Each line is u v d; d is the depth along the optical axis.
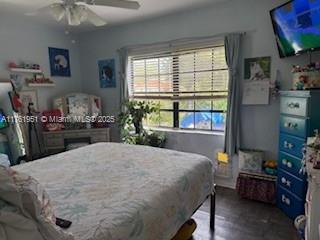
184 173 1.64
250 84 2.68
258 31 2.58
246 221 2.19
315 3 1.81
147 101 3.54
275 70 2.53
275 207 2.43
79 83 4.20
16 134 3.24
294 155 2.11
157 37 3.32
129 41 3.59
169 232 1.32
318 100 1.91
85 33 4.02
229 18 2.74
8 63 3.18
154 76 3.48
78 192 1.34
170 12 3.06
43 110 3.65
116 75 3.81
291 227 2.07
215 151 3.03
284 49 2.29
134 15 3.14
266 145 2.67
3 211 0.72
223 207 2.46
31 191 0.79
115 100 3.90
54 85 3.76
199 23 2.96
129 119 3.35
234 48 2.66
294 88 2.17
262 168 2.58
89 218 1.06
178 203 1.43
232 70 2.69
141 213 1.15
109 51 3.82
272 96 2.57
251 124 2.74
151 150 2.22
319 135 1.60
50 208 0.93
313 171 1.34
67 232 0.91
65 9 1.89
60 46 3.84
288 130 2.18
